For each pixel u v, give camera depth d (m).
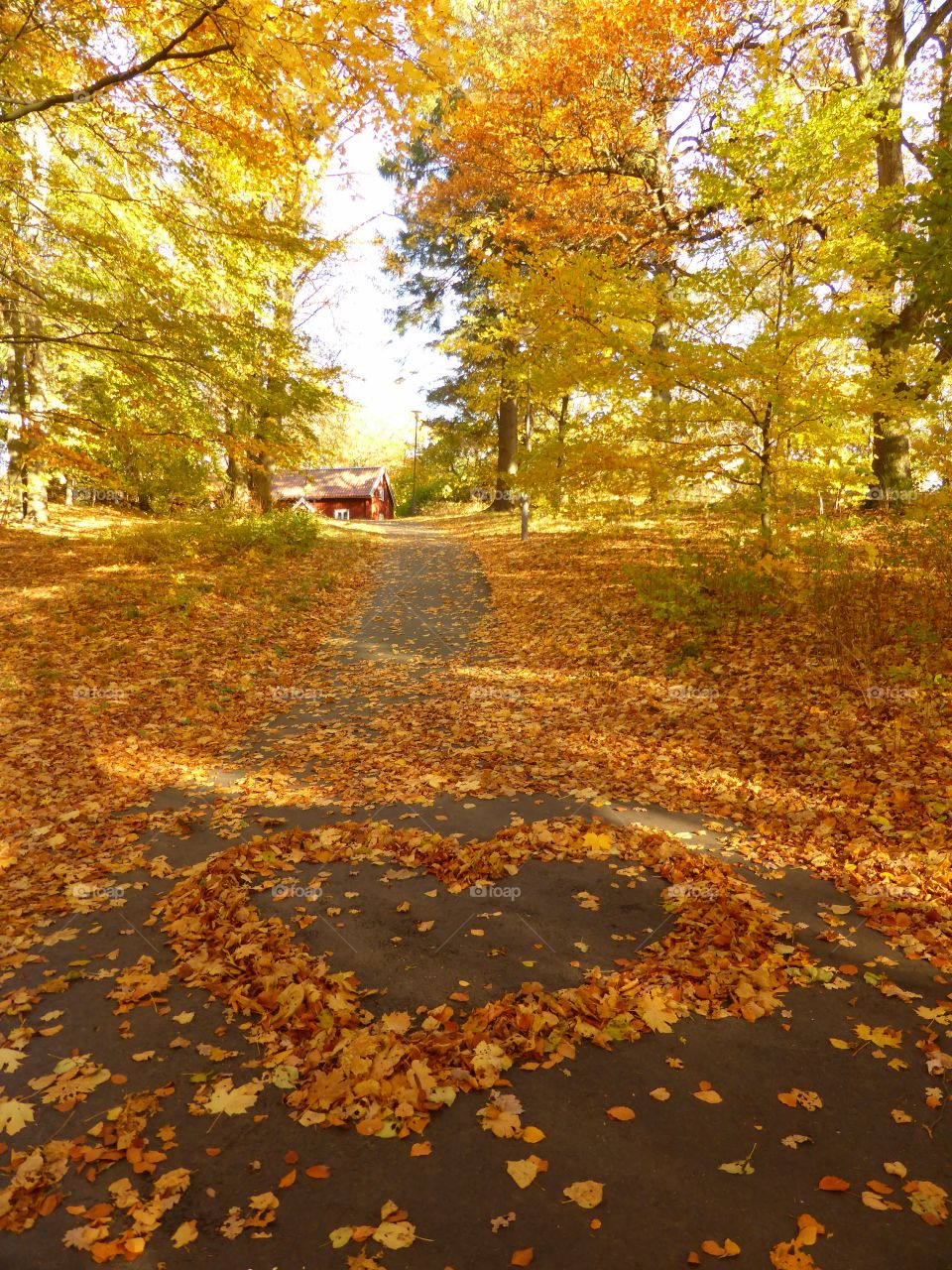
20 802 6.24
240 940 4.14
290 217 8.75
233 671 10.23
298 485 49.44
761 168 8.08
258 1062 3.23
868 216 7.87
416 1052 3.19
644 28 13.80
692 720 7.44
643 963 3.83
